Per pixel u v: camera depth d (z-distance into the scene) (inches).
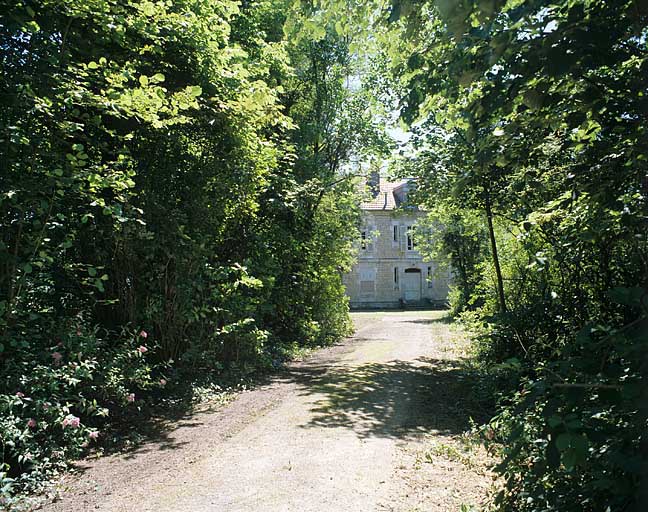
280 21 558.6
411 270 1815.9
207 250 366.9
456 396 336.8
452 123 175.6
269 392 348.8
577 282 265.4
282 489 179.3
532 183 226.4
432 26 150.4
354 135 720.3
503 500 120.8
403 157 442.0
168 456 216.4
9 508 160.2
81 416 247.8
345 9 168.2
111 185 248.2
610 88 136.5
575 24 115.1
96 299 317.7
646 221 152.3
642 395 81.7
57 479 189.0
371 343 658.2
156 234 324.5
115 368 255.8
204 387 339.9
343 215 741.3
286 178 513.7
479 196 357.7
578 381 91.4
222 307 386.0
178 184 358.9
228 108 352.2
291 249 565.9
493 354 376.5
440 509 161.2
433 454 217.3
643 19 113.1
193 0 334.0
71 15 243.3
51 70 232.1
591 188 171.2
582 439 79.1
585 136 169.0
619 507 90.1
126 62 291.3
